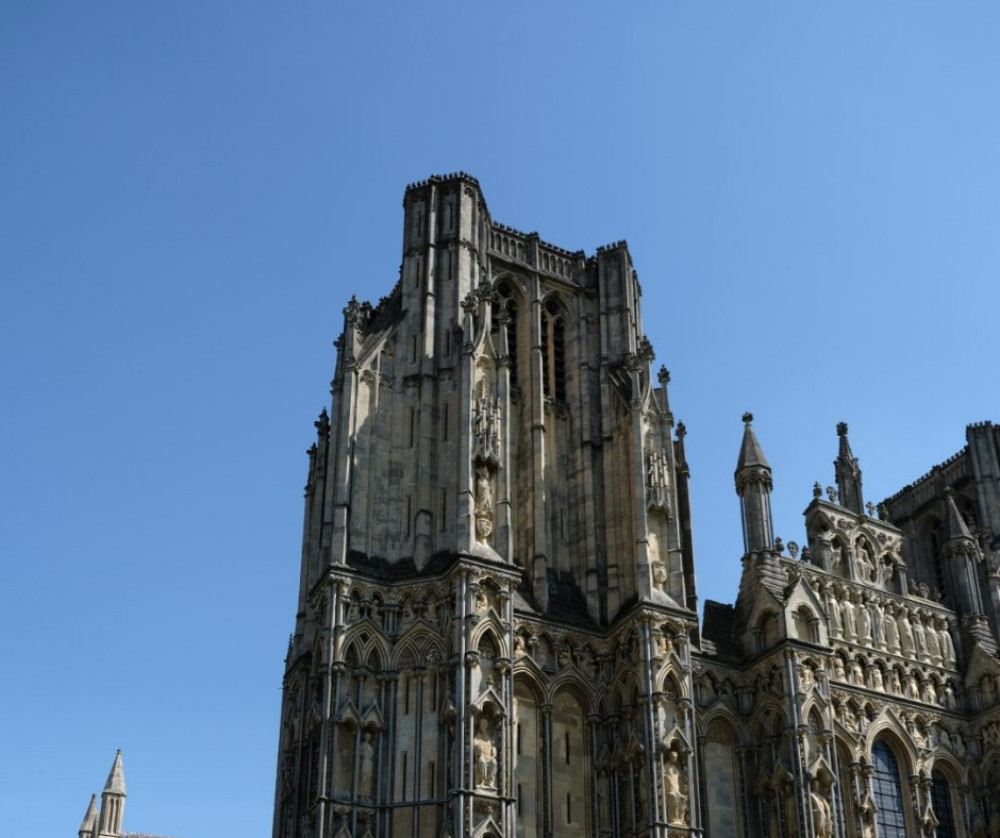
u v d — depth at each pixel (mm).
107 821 116875
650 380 78312
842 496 89438
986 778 78875
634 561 72438
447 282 77375
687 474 81000
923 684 80688
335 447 72000
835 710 75875
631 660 69062
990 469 100125
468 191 81250
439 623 65500
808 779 69250
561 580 74250
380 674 64062
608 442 78500
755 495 81375
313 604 73000
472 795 59875
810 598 75625
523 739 66625
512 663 64625
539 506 75125
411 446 71625
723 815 70000
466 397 70875
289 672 73438
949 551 87938
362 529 68438
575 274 85938
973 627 84062
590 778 67375
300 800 65875
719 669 74125
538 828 64625
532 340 80875
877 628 81188
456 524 67250
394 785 61688
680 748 66375
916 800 76125
